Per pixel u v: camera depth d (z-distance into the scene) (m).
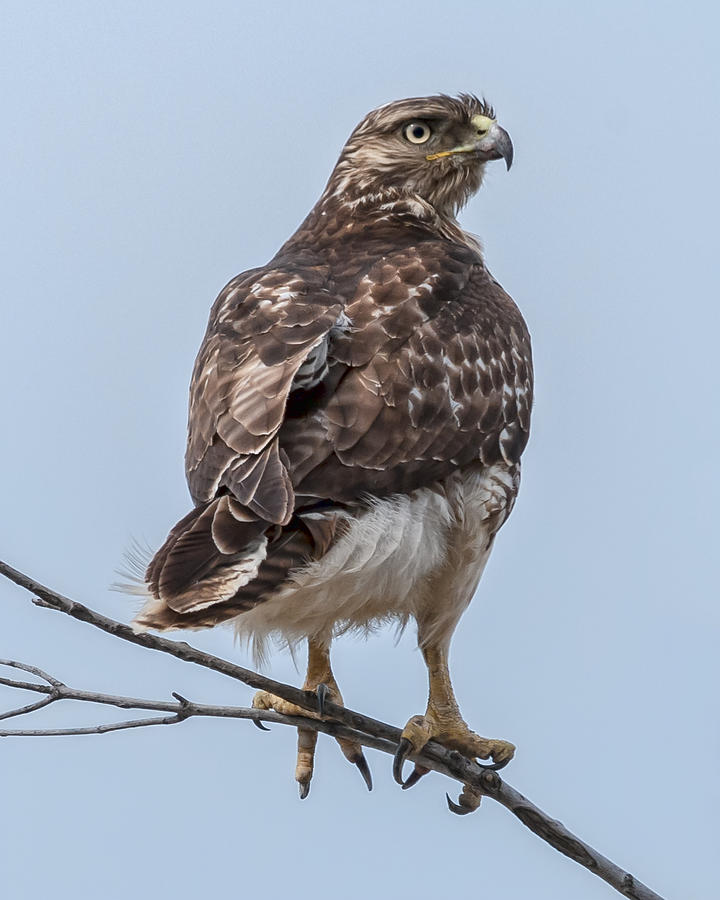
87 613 8.98
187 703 9.66
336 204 13.89
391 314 11.27
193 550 9.77
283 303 11.11
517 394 11.90
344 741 12.31
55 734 9.16
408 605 11.82
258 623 11.07
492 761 12.23
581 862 10.59
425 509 10.91
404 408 10.84
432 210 13.81
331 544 10.16
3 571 8.74
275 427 10.17
